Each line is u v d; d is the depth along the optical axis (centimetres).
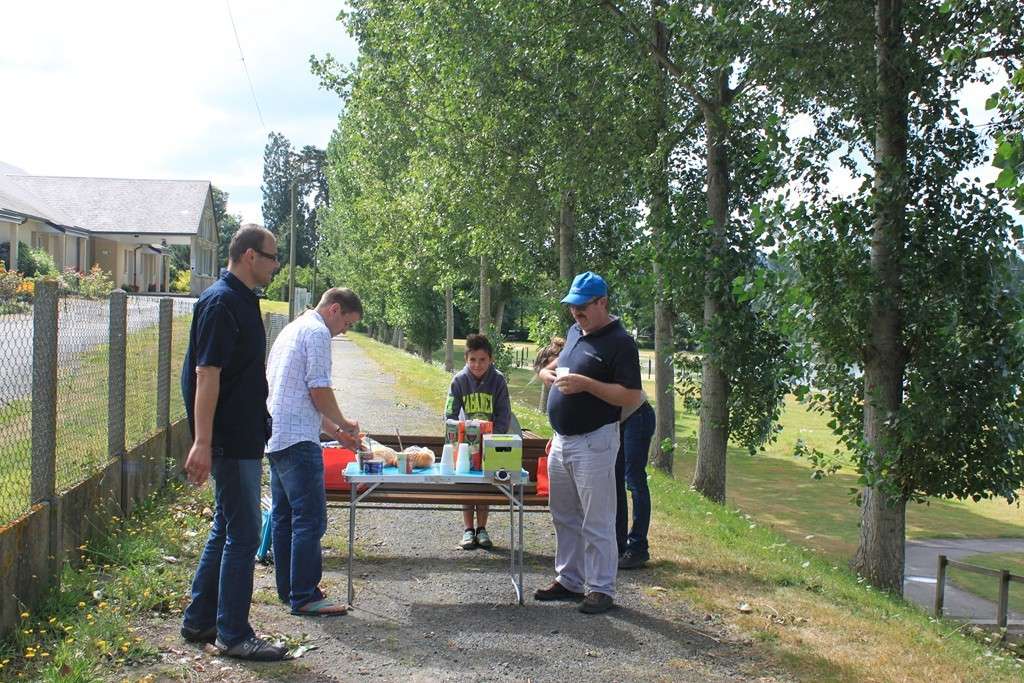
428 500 662
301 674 455
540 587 637
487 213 2152
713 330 1535
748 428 1611
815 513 2041
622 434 720
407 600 595
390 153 3234
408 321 4784
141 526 694
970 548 1883
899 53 1177
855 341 1184
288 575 572
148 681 428
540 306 2605
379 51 2500
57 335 547
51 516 535
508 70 1798
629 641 533
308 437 544
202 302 458
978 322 1145
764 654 524
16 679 413
